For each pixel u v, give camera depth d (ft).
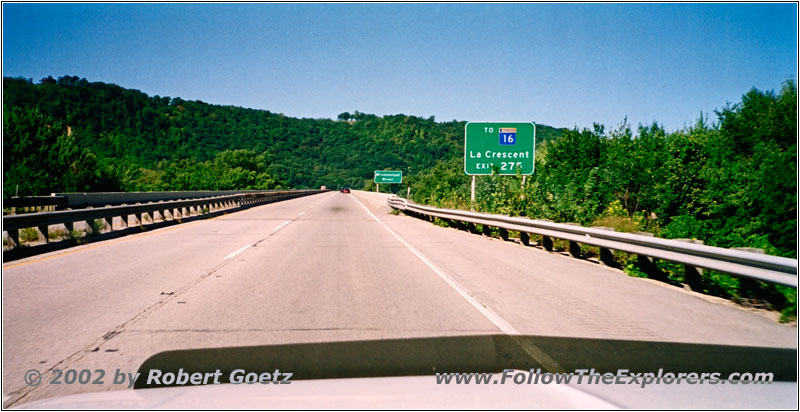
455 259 40.63
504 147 78.74
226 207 119.14
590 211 61.11
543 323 20.74
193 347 17.10
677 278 32.45
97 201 103.91
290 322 20.48
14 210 77.87
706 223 53.36
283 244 49.60
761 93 61.16
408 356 16.16
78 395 11.84
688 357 16.44
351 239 55.52
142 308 22.75
